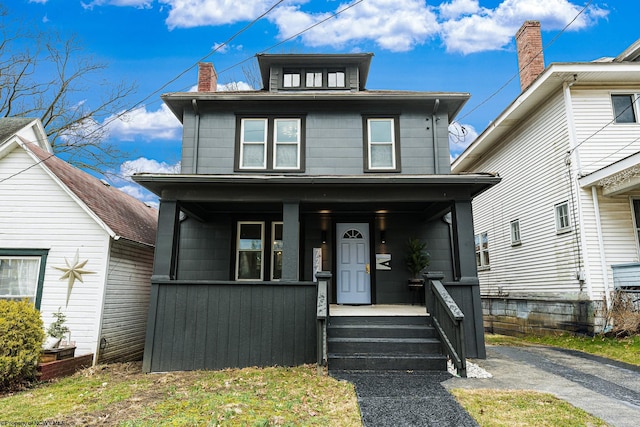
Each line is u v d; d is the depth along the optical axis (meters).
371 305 9.88
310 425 4.06
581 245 10.28
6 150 8.95
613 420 4.19
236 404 4.71
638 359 7.40
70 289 8.54
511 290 14.10
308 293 7.28
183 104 10.12
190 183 7.62
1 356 6.02
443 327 6.82
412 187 7.89
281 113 10.14
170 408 4.70
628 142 10.72
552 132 11.69
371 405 4.66
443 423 4.12
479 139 15.62
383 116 10.15
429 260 9.96
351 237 10.33
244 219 10.12
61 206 8.87
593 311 9.78
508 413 4.39
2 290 8.52
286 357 7.07
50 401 5.34
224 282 7.30
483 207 16.67
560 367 6.85
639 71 10.49
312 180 7.50
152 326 7.18
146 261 10.89
